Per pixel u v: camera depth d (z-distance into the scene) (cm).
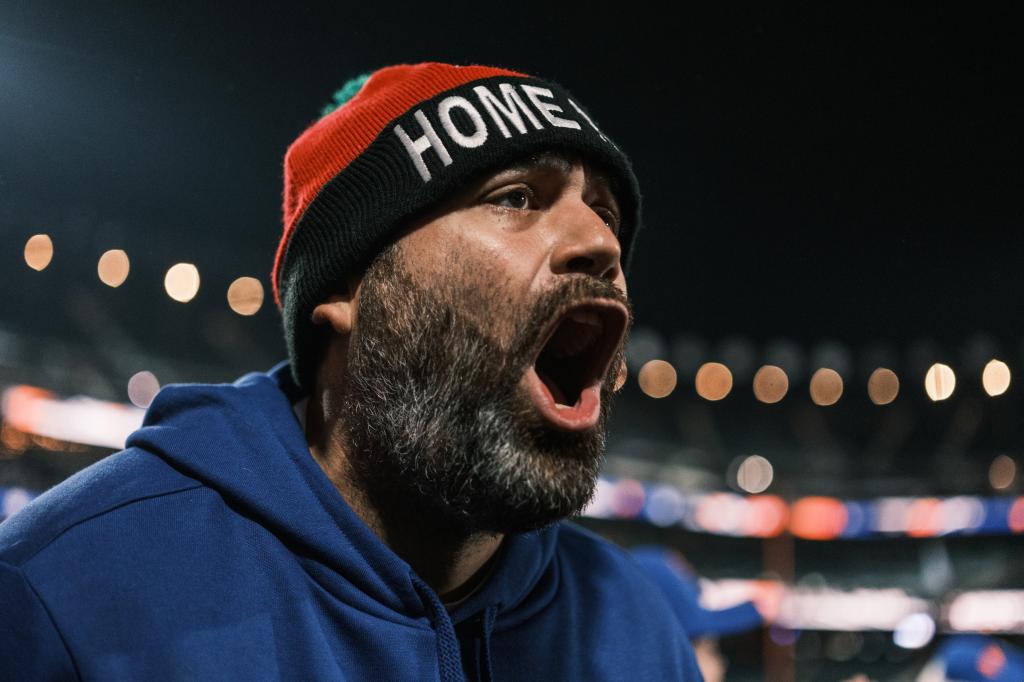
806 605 1174
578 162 81
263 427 79
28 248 621
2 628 63
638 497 1031
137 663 65
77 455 610
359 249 79
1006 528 1128
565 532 104
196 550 71
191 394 82
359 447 80
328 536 74
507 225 77
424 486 76
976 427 1224
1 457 575
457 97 81
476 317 74
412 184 78
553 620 90
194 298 835
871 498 1212
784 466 1233
